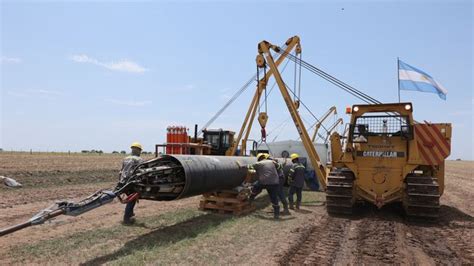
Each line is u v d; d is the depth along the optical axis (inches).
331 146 416.5
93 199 247.8
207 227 315.0
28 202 427.5
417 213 350.6
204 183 316.8
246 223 335.6
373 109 394.0
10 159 1159.6
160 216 357.7
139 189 286.4
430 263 228.7
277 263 222.8
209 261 223.8
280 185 407.5
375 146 388.8
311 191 647.1
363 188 390.3
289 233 300.5
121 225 317.4
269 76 640.4
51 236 277.0
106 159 1520.7
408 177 368.8
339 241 278.7
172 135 565.0
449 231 320.5
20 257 226.8
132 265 212.8
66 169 856.3
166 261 221.8
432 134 386.6
